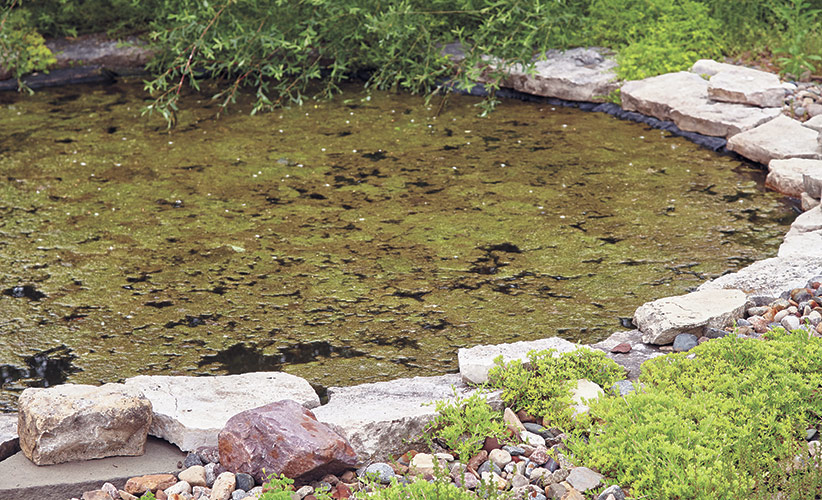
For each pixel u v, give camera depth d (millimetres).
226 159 7137
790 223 5781
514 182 6594
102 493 3080
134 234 5734
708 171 6770
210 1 8922
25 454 3301
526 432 3461
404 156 7168
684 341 4121
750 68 8320
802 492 2924
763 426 3199
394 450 3395
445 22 9352
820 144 6617
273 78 9664
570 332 4527
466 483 3152
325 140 7594
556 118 8172
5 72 9633
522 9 8766
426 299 4902
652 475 2945
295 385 3791
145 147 7453
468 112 8398
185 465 3297
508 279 5117
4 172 6859
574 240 5609
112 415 3281
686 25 8930
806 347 3668
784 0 9477
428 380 3941
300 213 6074
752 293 4621
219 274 5195
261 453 3166
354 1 8953
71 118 8320
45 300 4867
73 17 10609
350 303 4863
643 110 8031
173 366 4246
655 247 5477
